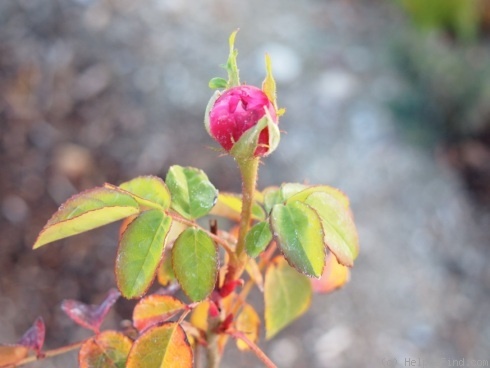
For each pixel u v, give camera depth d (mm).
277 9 950
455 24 851
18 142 788
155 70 855
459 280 708
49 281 693
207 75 853
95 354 220
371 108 813
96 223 200
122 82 844
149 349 203
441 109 801
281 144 773
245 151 185
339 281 258
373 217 730
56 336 658
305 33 910
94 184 757
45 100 825
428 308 682
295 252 187
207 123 193
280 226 190
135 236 196
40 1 911
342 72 854
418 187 761
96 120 811
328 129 793
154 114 814
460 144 806
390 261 705
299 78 844
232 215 249
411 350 651
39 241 195
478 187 781
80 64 858
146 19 907
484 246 738
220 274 228
